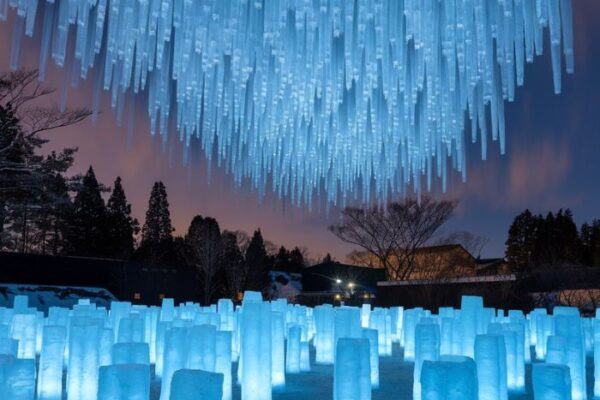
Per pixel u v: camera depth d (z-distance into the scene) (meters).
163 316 7.10
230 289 30.62
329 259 43.78
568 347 4.41
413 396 4.37
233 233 32.41
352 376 3.53
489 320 5.97
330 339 6.32
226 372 3.83
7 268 23.11
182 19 3.88
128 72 3.66
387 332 7.58
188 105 5.34
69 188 19.52
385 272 26.73
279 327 4.81
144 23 3.57
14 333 5.37
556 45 3.50
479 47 3.92
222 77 4.76
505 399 3.97
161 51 3.58
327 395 4.52
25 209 19.56
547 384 3.32
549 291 18.72
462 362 2.87
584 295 18.19
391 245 26.14
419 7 3.96
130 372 2.71
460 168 5.43
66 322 6.15
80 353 3.92
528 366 6.39
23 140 17.34
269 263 37.12
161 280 27.69
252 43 4.15
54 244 32.62
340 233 26.47
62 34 3.14
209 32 3.92
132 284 26.59
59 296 22.69
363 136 6.62
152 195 37.09
